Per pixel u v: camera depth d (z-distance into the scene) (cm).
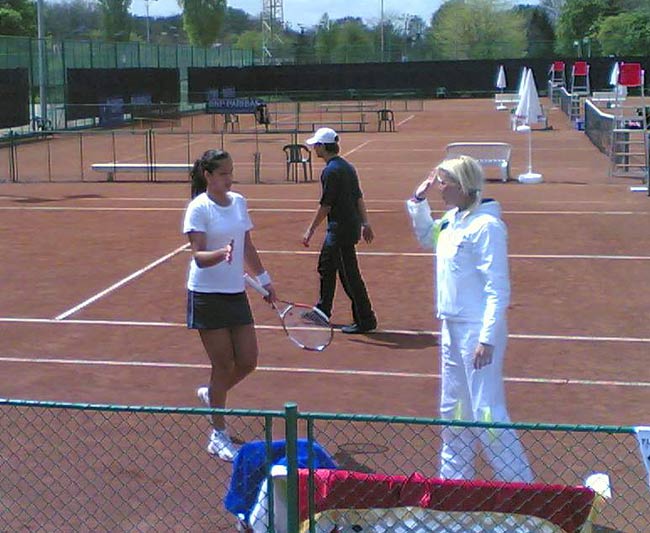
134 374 845
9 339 966
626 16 8325
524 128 2411
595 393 781
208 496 575
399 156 3041
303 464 514
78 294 1166
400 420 415
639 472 600
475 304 530
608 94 4750
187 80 5722
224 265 636
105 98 4475
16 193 2233
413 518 465
